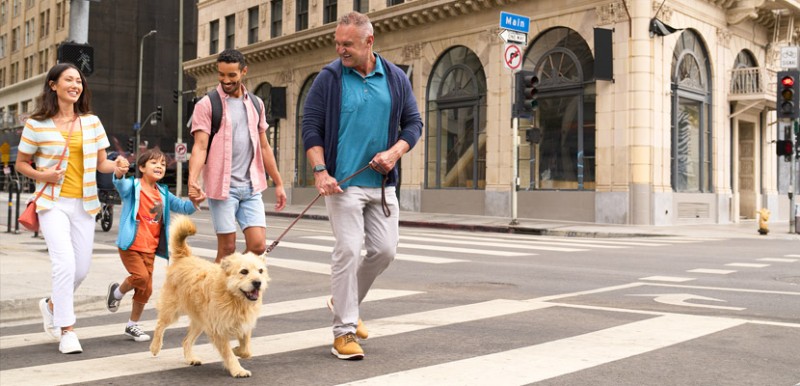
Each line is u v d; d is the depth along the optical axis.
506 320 6.55
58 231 5.50
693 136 26.14
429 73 30.25
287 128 38.19
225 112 6.00
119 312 7.57
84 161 5.67
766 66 30.41
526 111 21.78
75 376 4.59
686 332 5.91
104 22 63.22
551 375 4.54
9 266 10.17
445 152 29.73
